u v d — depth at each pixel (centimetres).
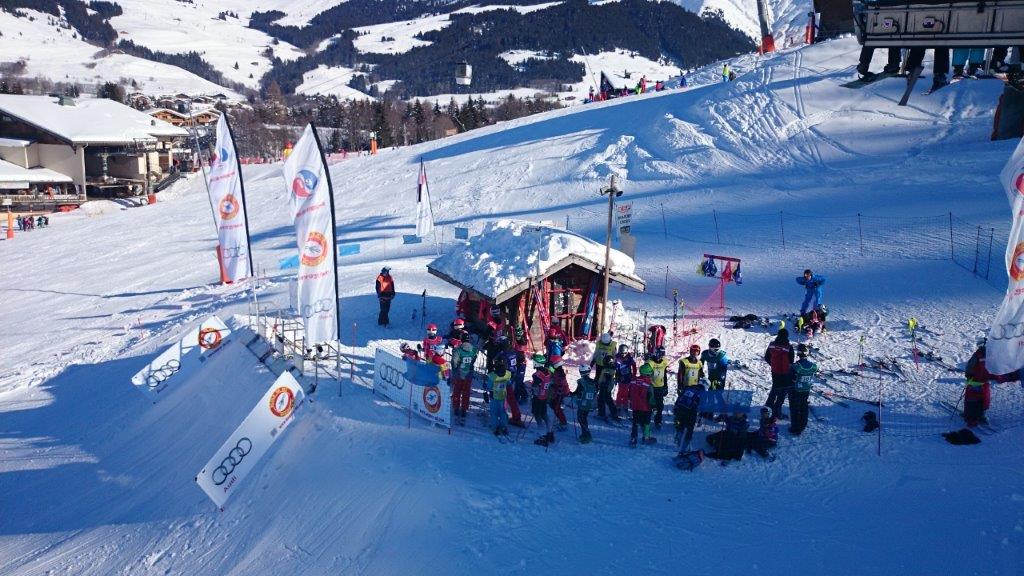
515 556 1056
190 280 3228
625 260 1919
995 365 1190
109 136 6338
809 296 1872
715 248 2658
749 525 1106
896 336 1784
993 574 962
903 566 992
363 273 2728
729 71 5103
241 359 1803
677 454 1334
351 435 1399
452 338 1570
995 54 1191
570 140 4669
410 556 1096
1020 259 1145
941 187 2833
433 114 12444
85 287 3353
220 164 2164
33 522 1480
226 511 1341
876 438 1339
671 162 3800
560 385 1411
